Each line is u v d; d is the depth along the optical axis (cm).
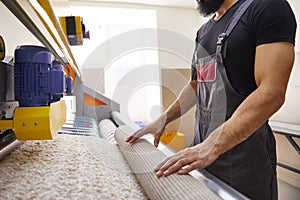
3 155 68
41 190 50
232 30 89
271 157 94
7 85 70
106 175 60
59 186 52
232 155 89
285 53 70
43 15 39
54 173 59
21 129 62
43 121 62
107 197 48
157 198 44
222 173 90
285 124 204
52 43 70
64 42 67
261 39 76
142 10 322
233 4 97
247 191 88
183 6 336
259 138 89
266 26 76
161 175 52
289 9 78
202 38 106
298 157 200
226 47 90
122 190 52
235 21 89
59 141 91
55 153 76
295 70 205
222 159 90
